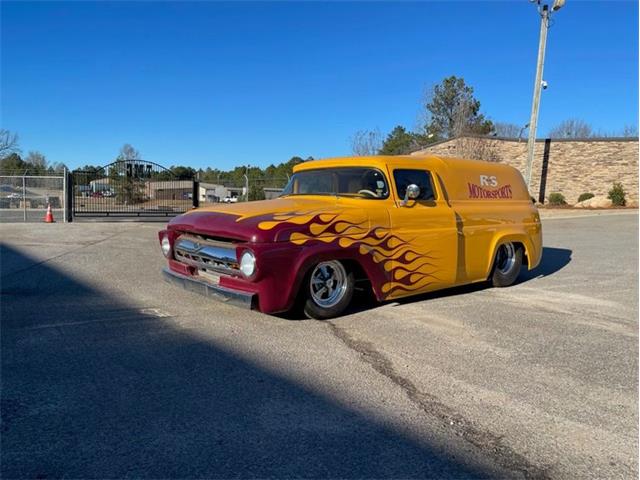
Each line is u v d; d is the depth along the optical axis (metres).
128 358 4.23
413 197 5.81
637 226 17.89
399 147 45.72
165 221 19.06
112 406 3.36
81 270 8.30
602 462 2.85
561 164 27.55
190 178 24.08
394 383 3.84
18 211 21.91
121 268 8.53
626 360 4.48
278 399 3.51
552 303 6.61
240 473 2.65
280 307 4.99
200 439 2.97
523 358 4.48
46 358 4.20
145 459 2.76
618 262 10.29
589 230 16.88
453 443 3.00
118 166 21.77
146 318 5.43
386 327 5.29
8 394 3.51
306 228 5.12
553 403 3.58
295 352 4.45
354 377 3.93
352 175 6.13
